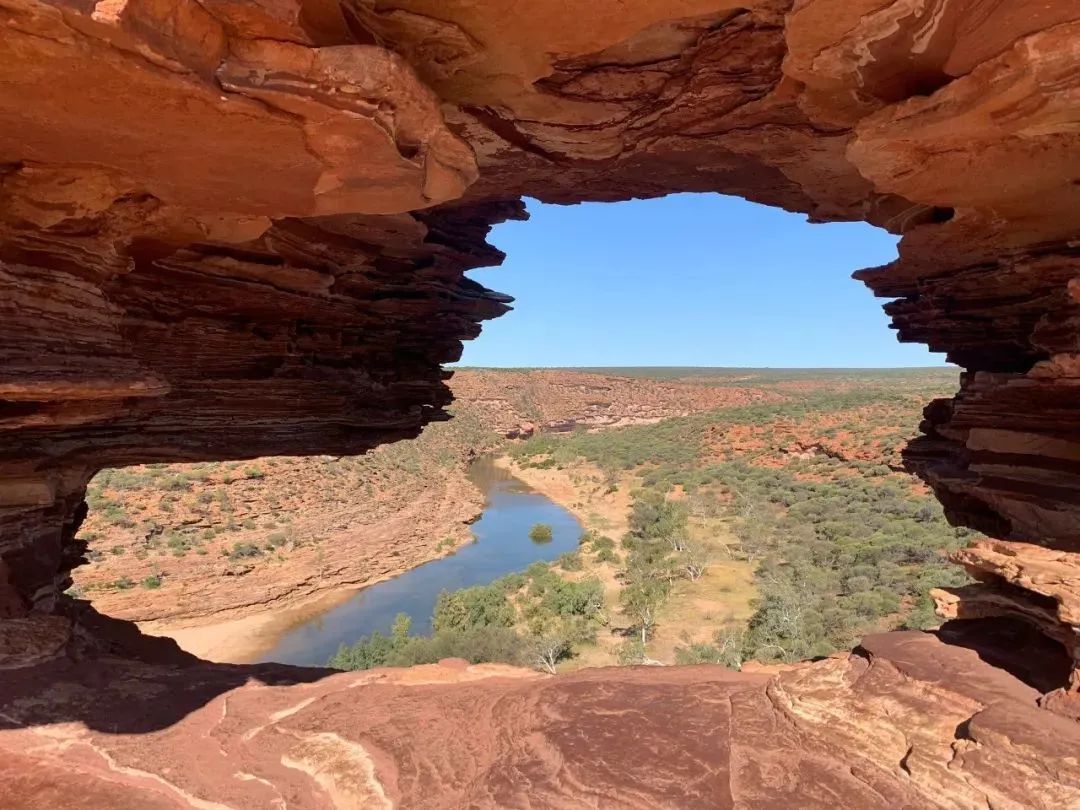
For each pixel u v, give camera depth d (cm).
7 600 826
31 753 610
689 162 1034
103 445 977
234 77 521
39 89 508
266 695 744
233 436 1152
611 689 712
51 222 699
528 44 696
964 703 577
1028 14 505
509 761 586
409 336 1400
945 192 757
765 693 686
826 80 658
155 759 615
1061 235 862
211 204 739
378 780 589
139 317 953
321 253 1102
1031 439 849
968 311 1151
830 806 503
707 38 742
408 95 578
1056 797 456
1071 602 593
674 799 518
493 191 1188
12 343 684
